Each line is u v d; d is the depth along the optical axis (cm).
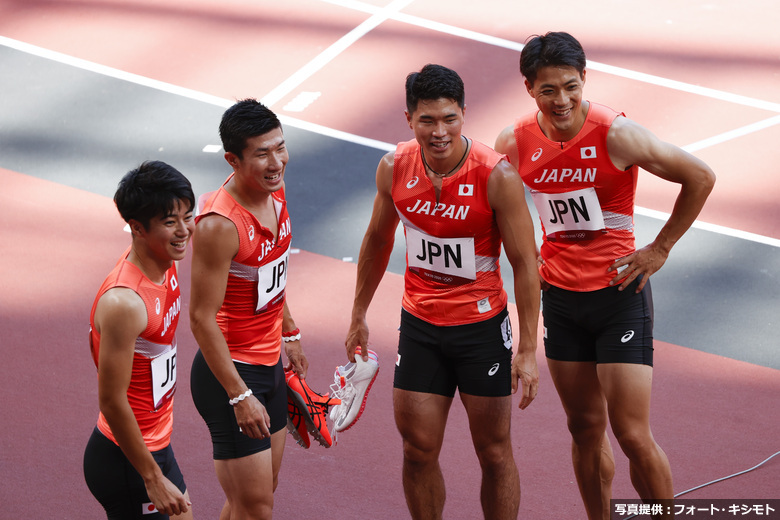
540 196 1203
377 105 2659
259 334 1152
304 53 2966
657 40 2977
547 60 1079
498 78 2769
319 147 2469
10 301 1866
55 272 1964
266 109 1055
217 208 1066
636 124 1138
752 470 1405
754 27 3042
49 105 2664
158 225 954
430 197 1103
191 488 1398
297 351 1295
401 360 1203
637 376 1166
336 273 1989
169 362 1041
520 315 1130
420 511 1232
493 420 1169
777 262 1942
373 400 1628
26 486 1382
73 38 3067
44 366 1680
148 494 1002
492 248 1138
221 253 1065
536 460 1459
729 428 1507
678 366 1672
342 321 1827
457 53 2938
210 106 2659
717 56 2859
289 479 1427
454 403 1641
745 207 2128
